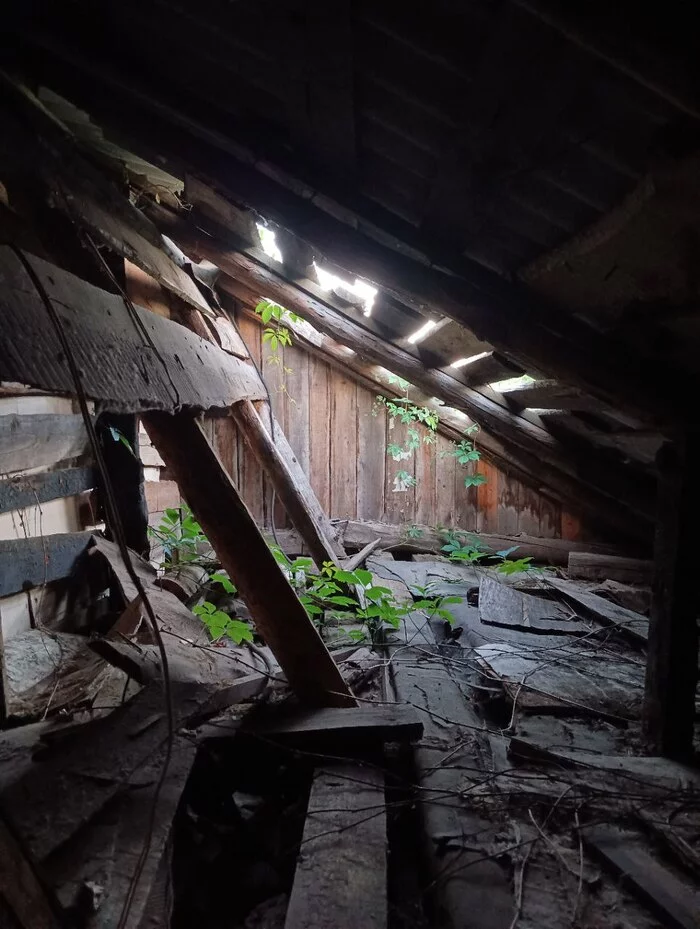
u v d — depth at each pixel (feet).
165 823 4.23
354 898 4.27
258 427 13.23
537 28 3.21
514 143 4.17
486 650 9.91
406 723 6.42
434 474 17.22
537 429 12.30
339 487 17.20
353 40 3.78
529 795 5.91
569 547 16.67
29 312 3.81
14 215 6.48
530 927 4.42
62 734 5.34
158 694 6.08
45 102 7.07
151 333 6.21
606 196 4.28
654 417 6.69
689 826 5.33
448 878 4.86
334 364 16.76
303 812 5.86
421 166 4.92
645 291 5.03
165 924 3.61
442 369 11.69
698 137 3.32
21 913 2.87
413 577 14.55
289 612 6.83
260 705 6.96
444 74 3.86
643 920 4.54
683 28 2.77
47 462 8.07
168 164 7.14
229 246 10.79
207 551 13.84
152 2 4.22
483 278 6.10
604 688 8.56
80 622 9.18
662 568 6.95
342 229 6.32
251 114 5.06
